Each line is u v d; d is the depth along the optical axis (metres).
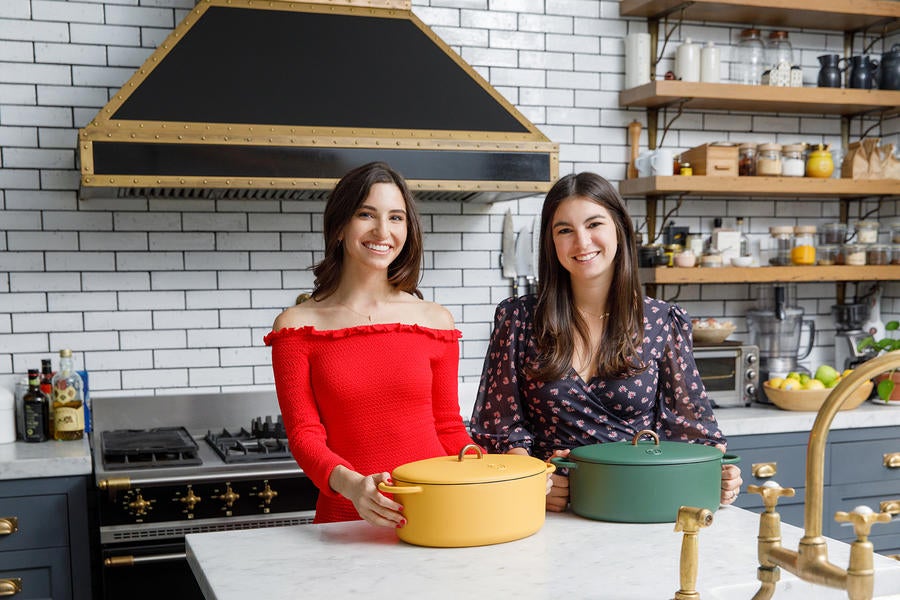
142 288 3.40
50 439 3.06
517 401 1.99
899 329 3.94
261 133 2.86
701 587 1.31
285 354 1.88
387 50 3.12
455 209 3.72
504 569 1.40
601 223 1.89
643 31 3.92
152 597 2.77
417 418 1.94
